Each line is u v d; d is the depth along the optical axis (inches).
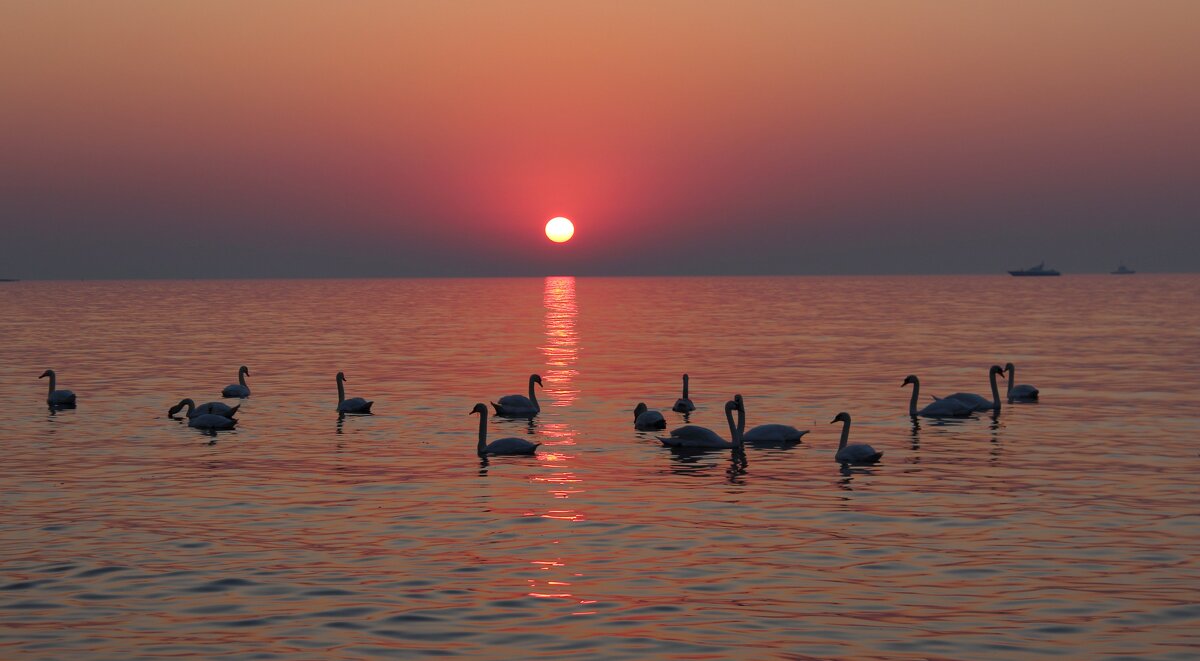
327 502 1067.9
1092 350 2994.6
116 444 1423.5
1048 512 1012.5
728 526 966.4
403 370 2475.4
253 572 827.4
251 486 1144.8
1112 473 1198.3
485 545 906.1
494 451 1338.6
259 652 664.4
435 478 1189.7
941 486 1131.9
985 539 917.2
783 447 1392.7
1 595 773.9
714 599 763.4
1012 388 1925.4
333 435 1507.1
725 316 5260.8
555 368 2508.6
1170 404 1813.5
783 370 2440.9
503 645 674.8
